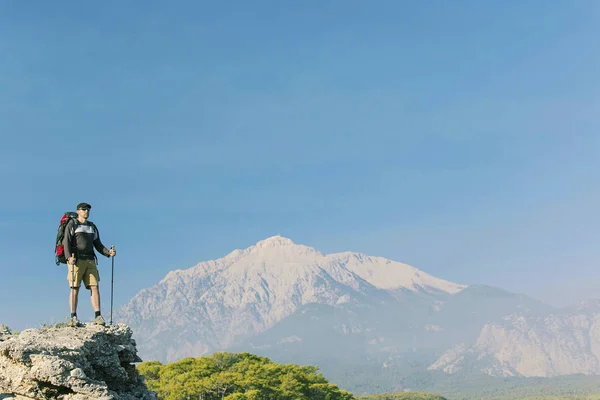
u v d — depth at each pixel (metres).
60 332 20.09
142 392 21.53
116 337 21.00
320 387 104.25
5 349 18.50
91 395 18.12
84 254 21.02
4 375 18.50
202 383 84.38
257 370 97.81
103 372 20.20
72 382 18.09
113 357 20.41
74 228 20.95
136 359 21.75
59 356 18.73
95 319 21.12
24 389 18.23
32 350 18.50
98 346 20.12
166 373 90.62
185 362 97.69
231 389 88.06
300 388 98.44
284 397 94.88
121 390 20.78
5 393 18.27
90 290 21.25
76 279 20.86
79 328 20.61
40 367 18.08
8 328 21.02
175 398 79.50
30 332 20.06
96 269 21.31
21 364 18.55
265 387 90.62
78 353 19.02
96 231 21.53
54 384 17.98
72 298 20.86
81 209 21.16
